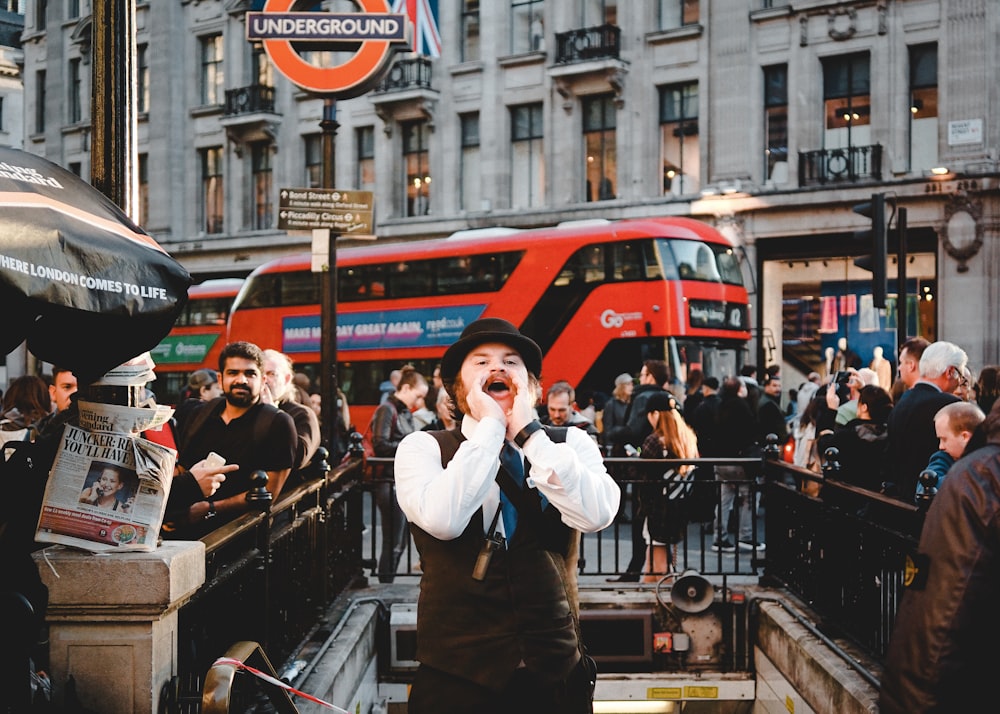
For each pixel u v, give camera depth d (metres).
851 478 7.82
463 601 3.36
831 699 5.81
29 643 3.04
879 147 24.98
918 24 24.66
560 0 29.52
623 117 28.53
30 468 3.71
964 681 3.67
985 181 23.56
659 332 17.86
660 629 7.89
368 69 9.58
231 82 36.88
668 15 28.19
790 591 7.70
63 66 38.66
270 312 23.16
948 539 3.70
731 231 26.62
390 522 9.02
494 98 30.80
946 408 5.64
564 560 3.50
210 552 3.99
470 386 3.53
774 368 17.72
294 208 9.52
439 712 3.35
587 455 3.61
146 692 3.56
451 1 31.69
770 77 26.78
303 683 5.38
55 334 3.46
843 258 25.59
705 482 8.32
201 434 5.90
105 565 3.55
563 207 29.30
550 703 3.33
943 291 24.11
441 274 20.42
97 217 3.13
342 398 12.26
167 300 3.17
